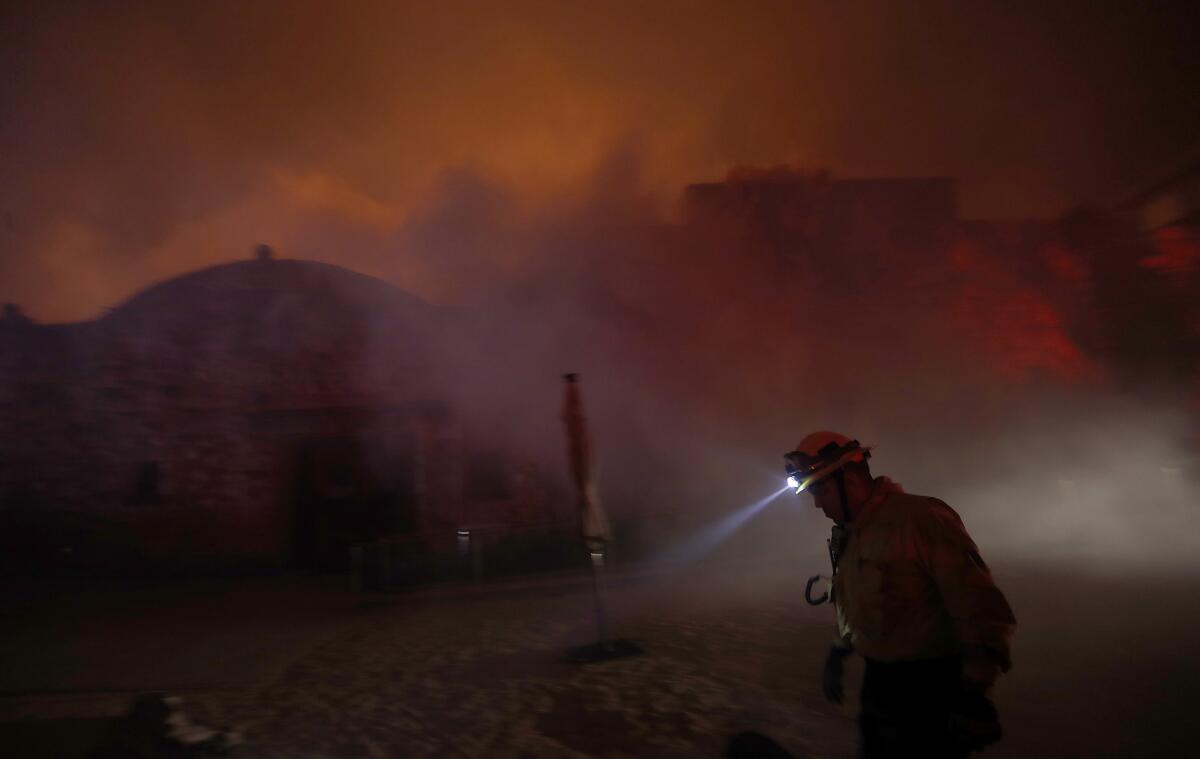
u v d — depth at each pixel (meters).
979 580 2.32
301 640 8.60
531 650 7.43
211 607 11.26
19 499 14.55
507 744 4.89
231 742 4.96
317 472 14.85
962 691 2.25
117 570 14.38
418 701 5.96
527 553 11.88
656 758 4.48
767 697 5.45
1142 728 4.40
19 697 6.43
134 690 6.57
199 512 14.59
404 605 10.77
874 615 2.49
